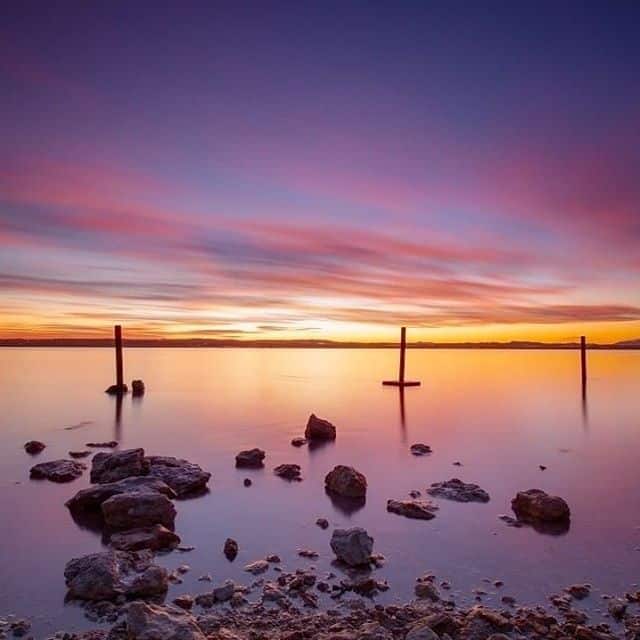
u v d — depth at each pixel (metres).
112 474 11.69
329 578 7.10
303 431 19.42
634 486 12.02
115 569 6.78
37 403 27.44
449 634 5.60
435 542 8.53
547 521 9.52
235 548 8.03
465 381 44.25
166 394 31.88
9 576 7.16
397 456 15.32
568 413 24.44
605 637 5.57
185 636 5.17
